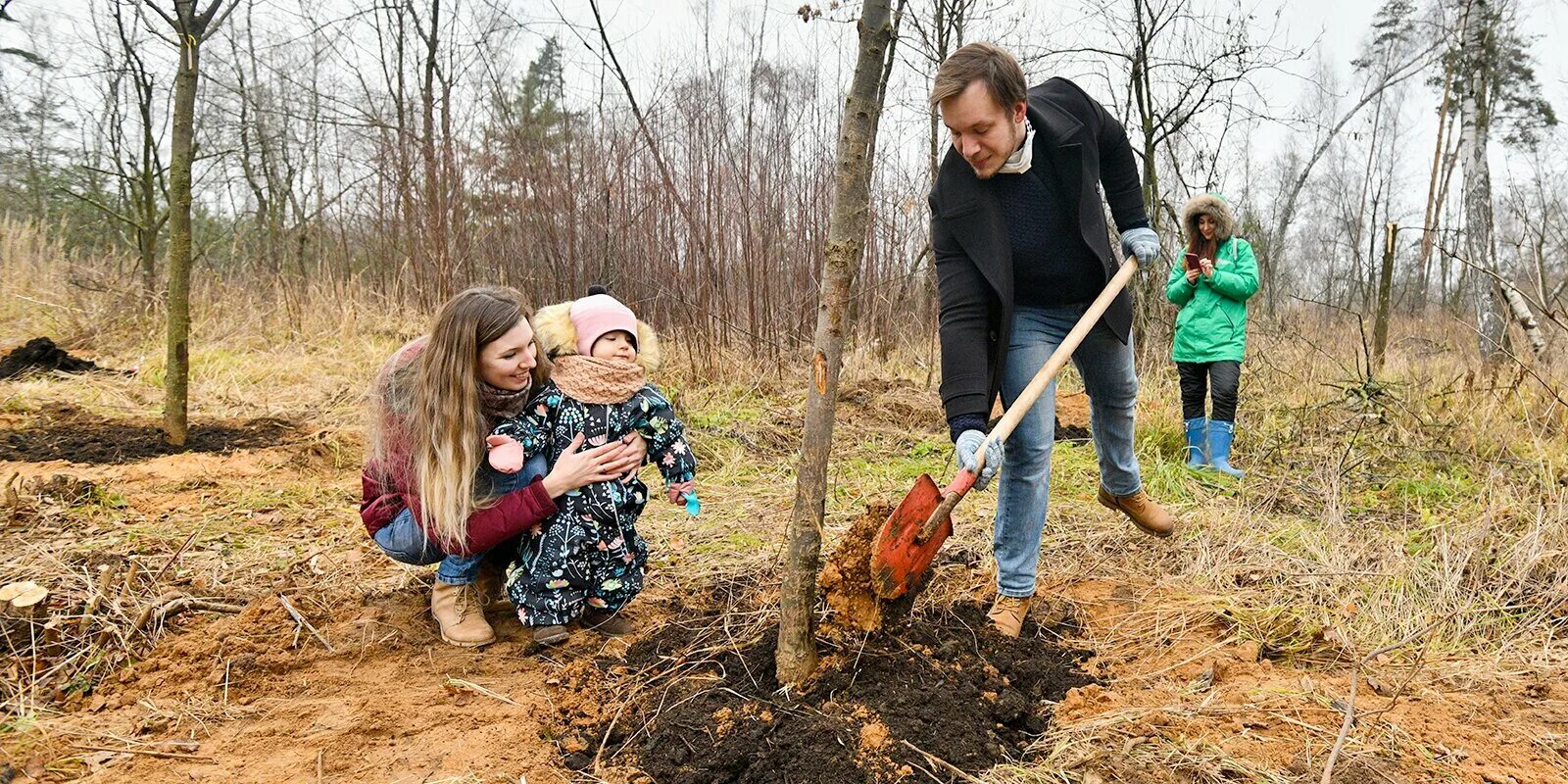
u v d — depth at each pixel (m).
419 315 9.57
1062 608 3.28
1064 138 2.62
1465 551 3.50
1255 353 8.29
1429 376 6.92
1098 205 2.72
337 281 10.45
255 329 9.58
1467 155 10.88
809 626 2.50
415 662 2.86
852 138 2.18
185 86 4.90
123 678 2.65
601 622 3.11
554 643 2.96
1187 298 5.76
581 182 8.65
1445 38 12.91
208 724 2.44
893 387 7.86
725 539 3.93
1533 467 4.86
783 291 8.88
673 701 2.50
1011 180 2.67
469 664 2.85
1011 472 2.83
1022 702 2.48
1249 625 3.10
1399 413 6.15
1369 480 5.07
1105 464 3.16
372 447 3.00
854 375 8.32
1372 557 3.65
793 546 2.44
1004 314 2.63
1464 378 6.99
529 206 8.85
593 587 3.01
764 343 8.23
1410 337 9.64
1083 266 2.76
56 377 7.19
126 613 2.91
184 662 2.72
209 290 10.11
